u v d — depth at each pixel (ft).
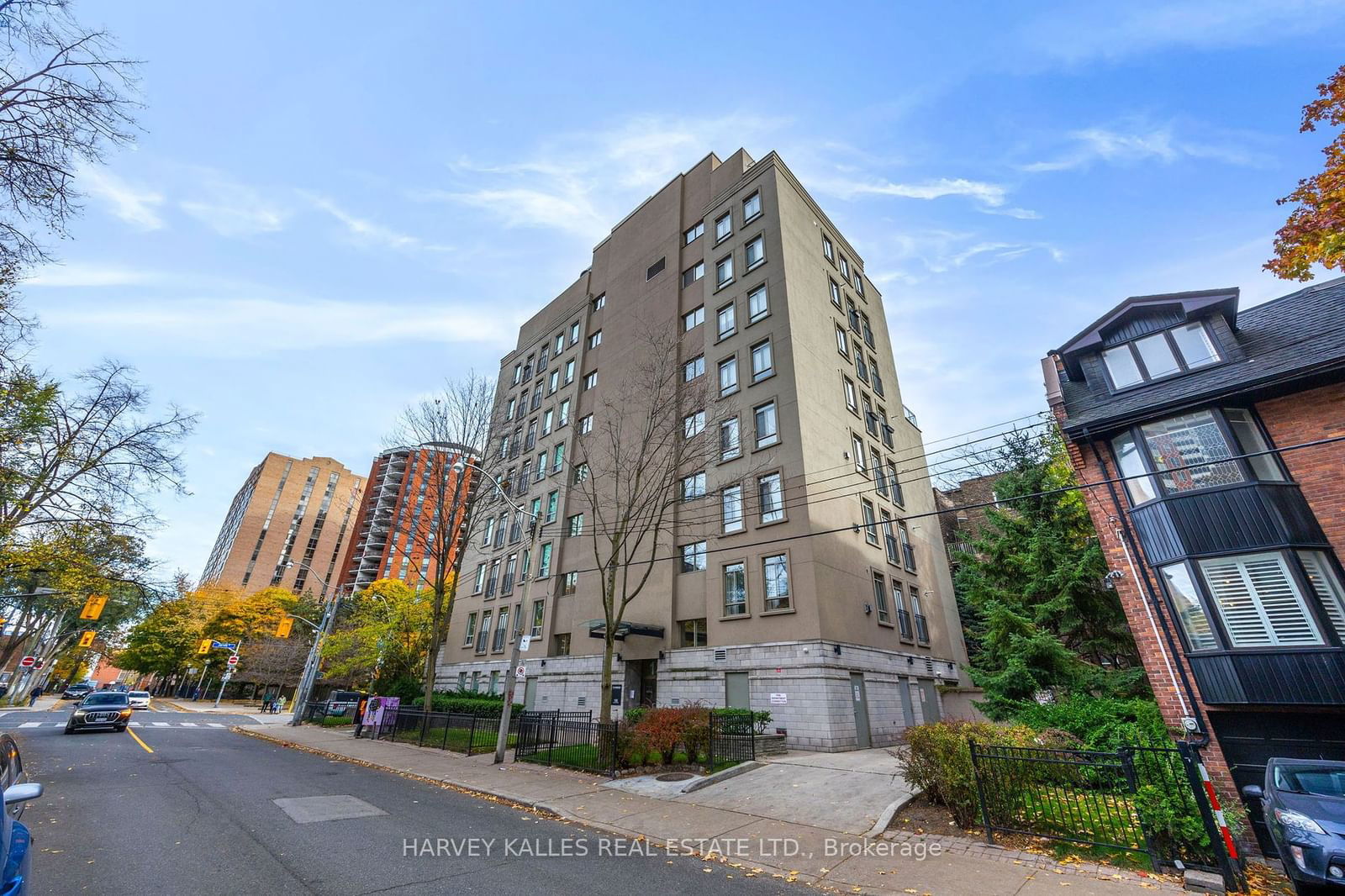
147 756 49.39
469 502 87.45
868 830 28.60
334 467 360.89
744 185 93.56
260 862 21.85
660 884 21.70
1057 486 65.00
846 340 94.27
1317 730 31.24
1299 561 33.35
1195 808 22.95
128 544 70.13
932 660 84.02
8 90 28.63
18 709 131.13
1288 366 36.19
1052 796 27.50
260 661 160.66
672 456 73.67
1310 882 20.75
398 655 112.88
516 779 43.04
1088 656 62.08
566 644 89.30
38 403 56.59
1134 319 45.37
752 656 64.13
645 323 99.55
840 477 75.51
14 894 13.67
